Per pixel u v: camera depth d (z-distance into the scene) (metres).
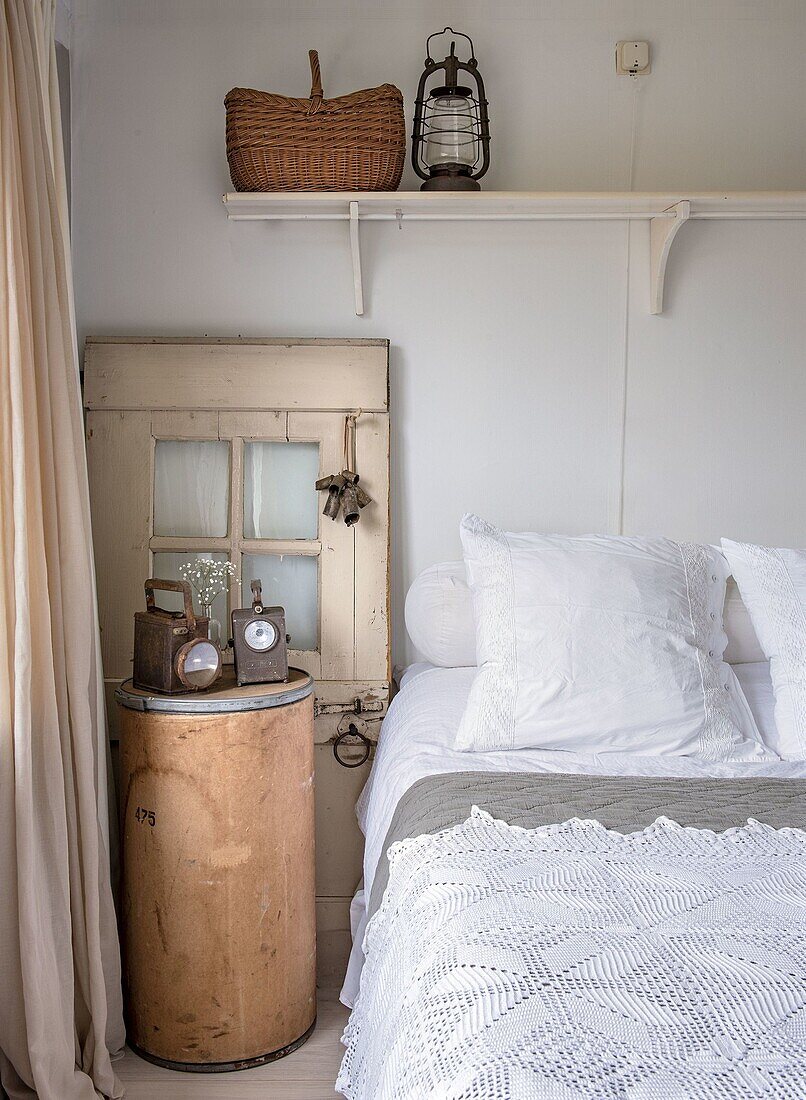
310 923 2.19
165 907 2.02
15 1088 1.81
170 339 2.52
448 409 2.61
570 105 2.57
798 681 2.01
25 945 1.73
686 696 1.98
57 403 1.88
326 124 2.32
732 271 2.60
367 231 2.58
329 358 2.53
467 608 2.37
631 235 2.59
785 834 1.45
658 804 1.60
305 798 2.15
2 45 1.74
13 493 1.76
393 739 2.16
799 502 2.64
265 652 2.17
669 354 2.61
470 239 2.58
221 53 2.54
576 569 2.08
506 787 1.69
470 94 2.40
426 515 2.62
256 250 2.58
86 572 1.92
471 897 1.24
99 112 2.55
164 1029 2.05
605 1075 0.87
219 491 2.54
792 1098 0.84
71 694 1.89
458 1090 0.88
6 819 1.74
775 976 1.02
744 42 2.56
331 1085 2.00
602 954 1.08
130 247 2.57
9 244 1.74
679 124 2.58
